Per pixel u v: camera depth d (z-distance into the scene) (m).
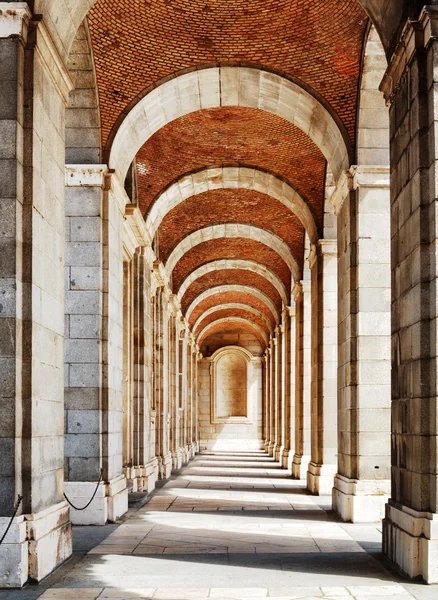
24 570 8.90
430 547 9.15
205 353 54.28
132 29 15.33
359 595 8.56
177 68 15.96
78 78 15.12
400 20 10.55
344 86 15.69
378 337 14.99
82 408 14.34
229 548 11.70
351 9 14.83
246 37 15.92
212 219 27.45
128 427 19.59
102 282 14.80
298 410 26.27
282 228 27.19
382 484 14.61
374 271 15.12
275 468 31.83
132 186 20.77
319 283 20.44
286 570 10.02
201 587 9.02
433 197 9.61
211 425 53.69
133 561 10.62
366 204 15.27
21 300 9.19
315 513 16.00
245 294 43.06
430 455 9.51
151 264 22.73
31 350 9.17
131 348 20.20
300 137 21.00
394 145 11.24
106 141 15.30
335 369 20.12
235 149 21.72
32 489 9.09
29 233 9.30
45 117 10.05
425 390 9.61
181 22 15.59
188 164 21.94
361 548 11.67
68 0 10.48
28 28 9.45
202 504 17.78
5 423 8.88
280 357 38.47
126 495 16.16
